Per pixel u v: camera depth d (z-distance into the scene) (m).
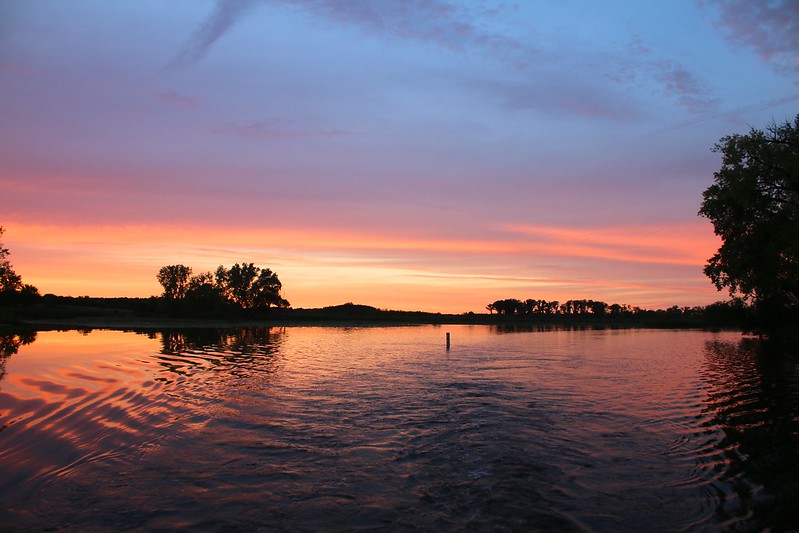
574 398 21.61
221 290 122.31
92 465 11.80
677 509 9.83
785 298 48.53
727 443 14.60
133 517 9.23
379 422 16.91
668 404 20.38
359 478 11.53
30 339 49.50
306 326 116.69
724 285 36.59
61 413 16.08
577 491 10.80
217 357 37.06
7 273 62.94
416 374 29.20
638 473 11.96
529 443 14.49
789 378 28.39
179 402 19.48
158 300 114.44
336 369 31.25
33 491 10.14
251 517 9.35
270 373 28.73
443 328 116.31
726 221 34.03
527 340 67.56
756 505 10.02
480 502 10.16
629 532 8.83
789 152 30.53
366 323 134.38
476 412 18.61
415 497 10.43
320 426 16.27
